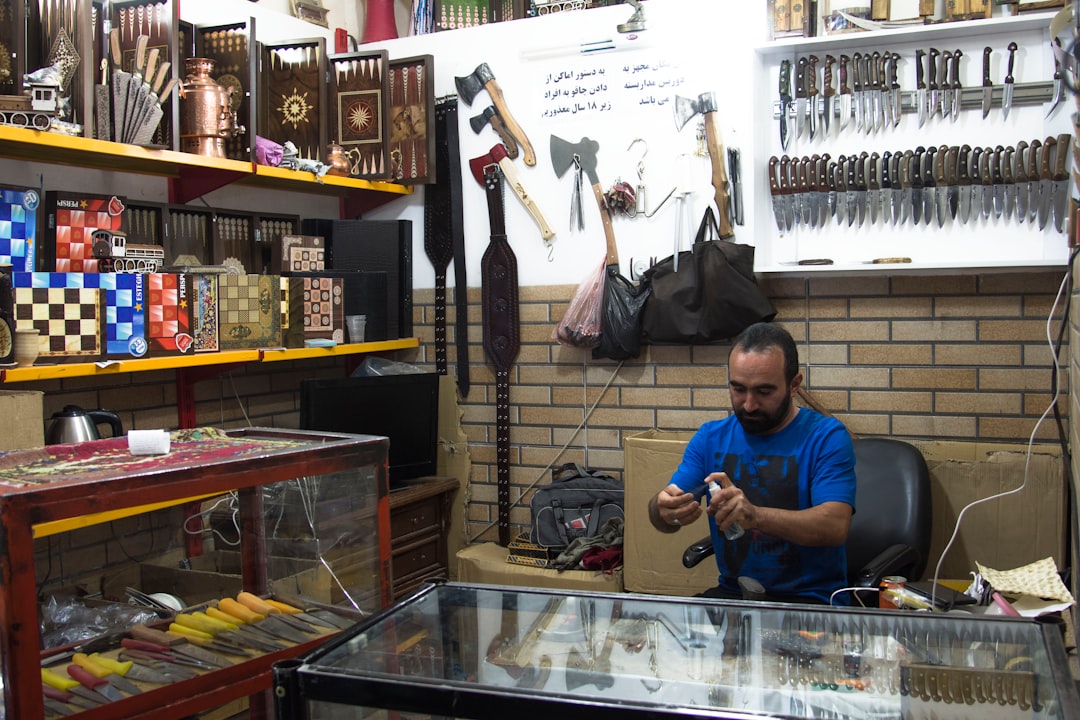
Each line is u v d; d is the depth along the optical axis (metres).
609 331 3.48
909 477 2.73
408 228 3.87
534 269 3.72
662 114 3.47
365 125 3.66
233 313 2.97
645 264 3.53
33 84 2.37
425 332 3.95
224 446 1.85
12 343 2.29
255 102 3.10
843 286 3.29
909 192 3.20
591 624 1.33
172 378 3.16
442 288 3.89
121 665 1.62
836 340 3.31
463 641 1.26
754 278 3.30
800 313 3.35
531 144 3.69
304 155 3.54
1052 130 3.02
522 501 3.80
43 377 2.37
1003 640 1.23
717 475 2.12
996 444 3.08
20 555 1.37
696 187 3.44
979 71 3.14
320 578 1.99
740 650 1.22
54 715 1.43
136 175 3.10
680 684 1.10
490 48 3.74
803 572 2.29
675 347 3.52
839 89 3.26
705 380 3.48
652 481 3.19
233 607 1.93
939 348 3.19
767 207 3.45
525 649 1.23
